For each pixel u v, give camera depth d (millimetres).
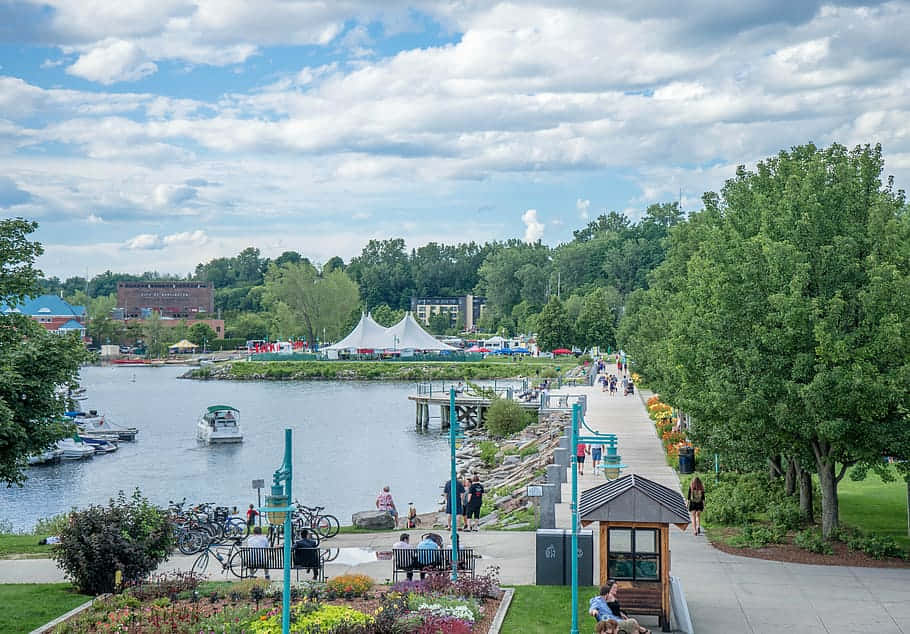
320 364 138250
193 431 74500
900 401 22859
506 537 27484
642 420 57031
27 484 50594
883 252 24688
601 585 18281
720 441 31344
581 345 137750
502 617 18484
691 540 26297
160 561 21984
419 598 18781
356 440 68188
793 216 25703
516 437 60031
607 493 18953
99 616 17781
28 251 26875
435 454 60625
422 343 133125
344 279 180875
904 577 22125
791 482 31469
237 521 29516
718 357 25844
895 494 34906
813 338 23719
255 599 19281
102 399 104375
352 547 26953
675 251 48625
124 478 52438
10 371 23109
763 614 19266
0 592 20609
